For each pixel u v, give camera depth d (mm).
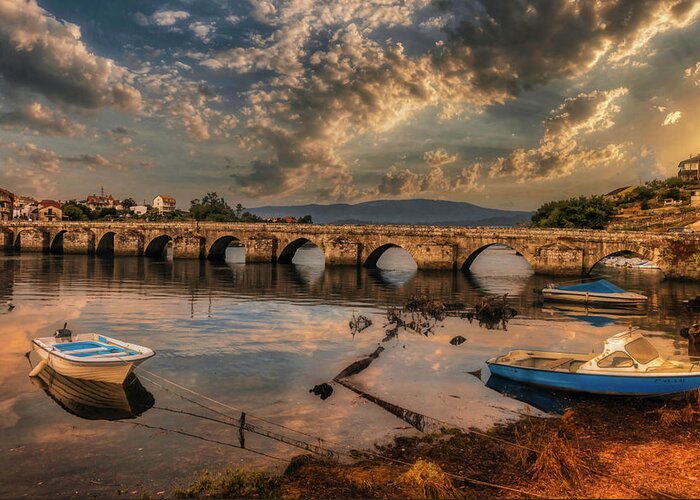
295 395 19984
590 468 12797
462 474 12789
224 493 11844
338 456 14234
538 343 30484
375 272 78688
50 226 113062
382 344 29562
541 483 12039
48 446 15109
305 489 12000
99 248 108625
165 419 17359
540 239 73812
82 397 19625
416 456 14133
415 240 81500
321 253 149500
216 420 17266
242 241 96438
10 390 20391
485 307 41156
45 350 22266
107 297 48219
